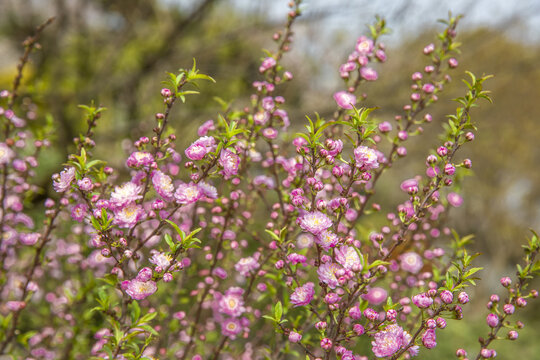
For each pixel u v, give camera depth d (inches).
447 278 47.1
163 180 50.1
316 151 51.2
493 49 270.1
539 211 531.5
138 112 218.2
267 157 73.2
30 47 72.2
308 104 196.7
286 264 51.3
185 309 90.7
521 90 359.9
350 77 69.3
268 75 72.6
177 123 169.2
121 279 59.7
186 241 46.3
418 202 51.4
